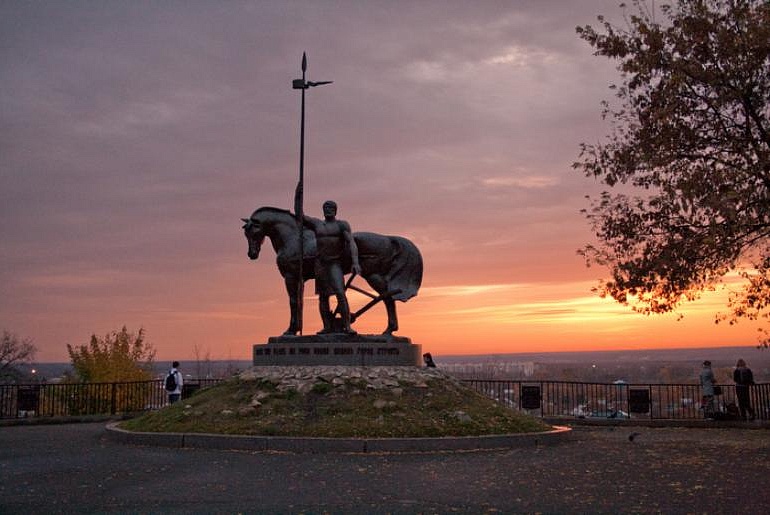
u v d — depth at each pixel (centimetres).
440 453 1636
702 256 1936
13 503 1032
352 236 2392
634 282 2014
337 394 1952
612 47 2067
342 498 1079
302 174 2444
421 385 2052
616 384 2717
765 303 2277
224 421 1845
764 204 1806
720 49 1934
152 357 3944
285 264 2442
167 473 1322
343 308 2342
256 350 2322
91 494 1104
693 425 2483
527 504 1034
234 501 1052
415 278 2483
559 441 1878
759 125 1938
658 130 2006
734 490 1147
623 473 1331
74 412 3278
